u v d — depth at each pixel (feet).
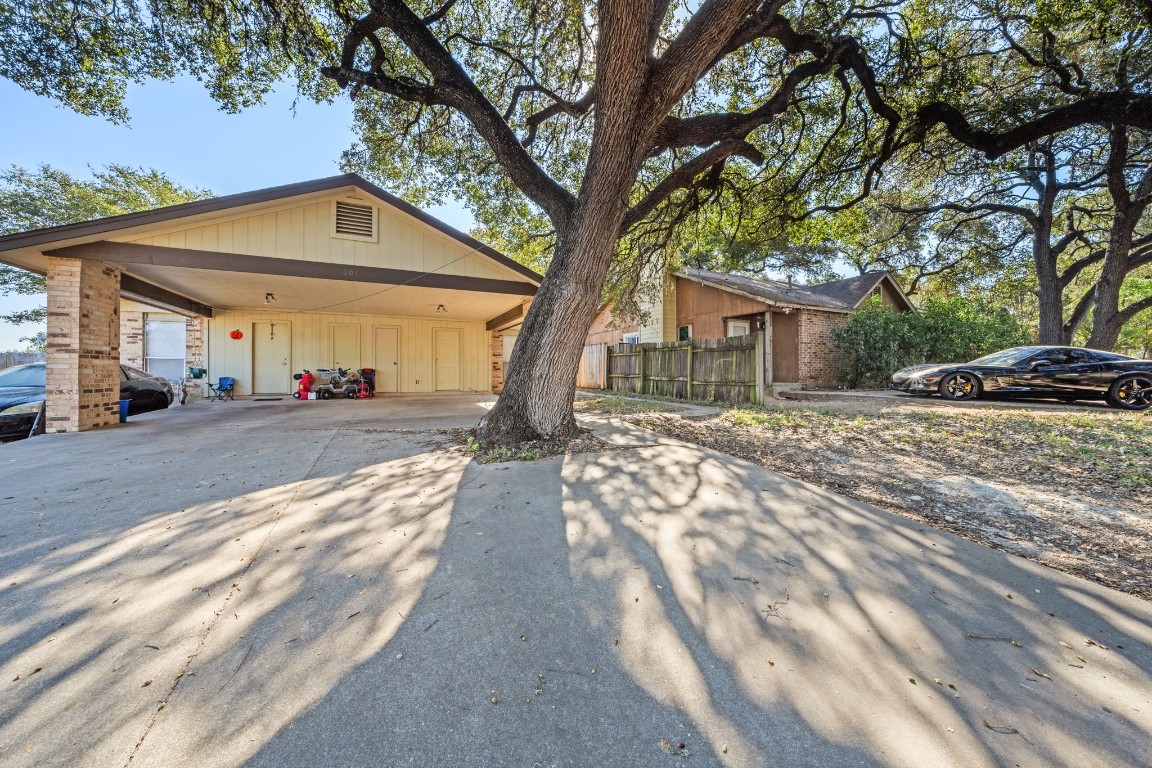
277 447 16.85
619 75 14.38
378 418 25.34
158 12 18.28
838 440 17.67
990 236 52.01
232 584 7.07
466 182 29.25
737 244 35.32
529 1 21.70
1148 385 26.27
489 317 48.93
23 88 18.81
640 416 24.50
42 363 27.99
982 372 30.66
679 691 4.88
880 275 52.34
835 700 4.72
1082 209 44.19
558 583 7.17
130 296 29.50
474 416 26.13
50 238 20.24
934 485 12.12
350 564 7.75
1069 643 5.68
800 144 27.96
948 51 25.41
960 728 4.33
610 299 38.42
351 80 19.40
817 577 7.34
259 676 5.08
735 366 30.73
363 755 4.07
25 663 5.23
